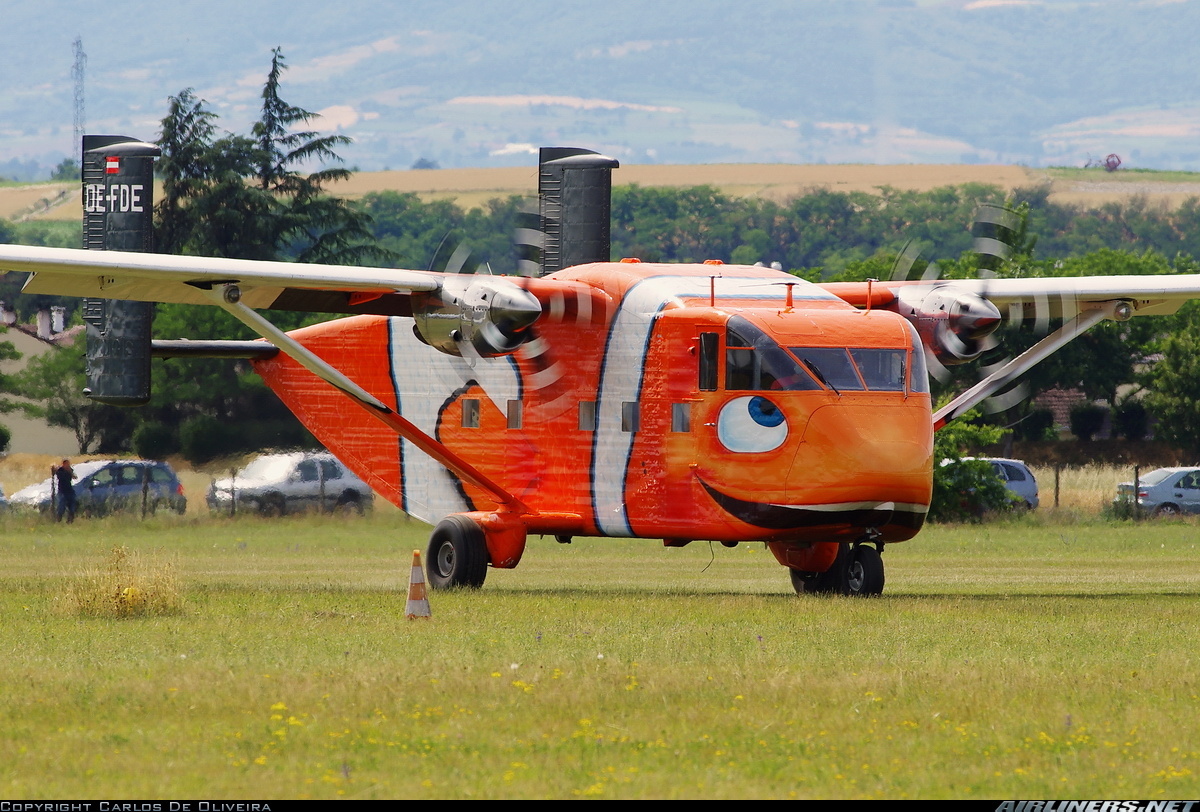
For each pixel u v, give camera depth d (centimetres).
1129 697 4353
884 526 7019
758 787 3384
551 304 7425
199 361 17738
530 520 7731
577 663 4847
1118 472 19175
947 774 3503
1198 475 16912
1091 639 5528
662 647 5241
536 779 3431
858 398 6994
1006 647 5312
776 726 3966
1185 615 6331
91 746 3678
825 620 6066
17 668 4691
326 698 4228
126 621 5941
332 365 8694
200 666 4738
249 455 17125
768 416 7019
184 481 16600
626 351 7456
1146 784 3434
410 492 8444
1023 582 8544
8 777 3397
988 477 14838
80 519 13900
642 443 7388
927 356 7881
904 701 4278
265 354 9119
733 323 7112
